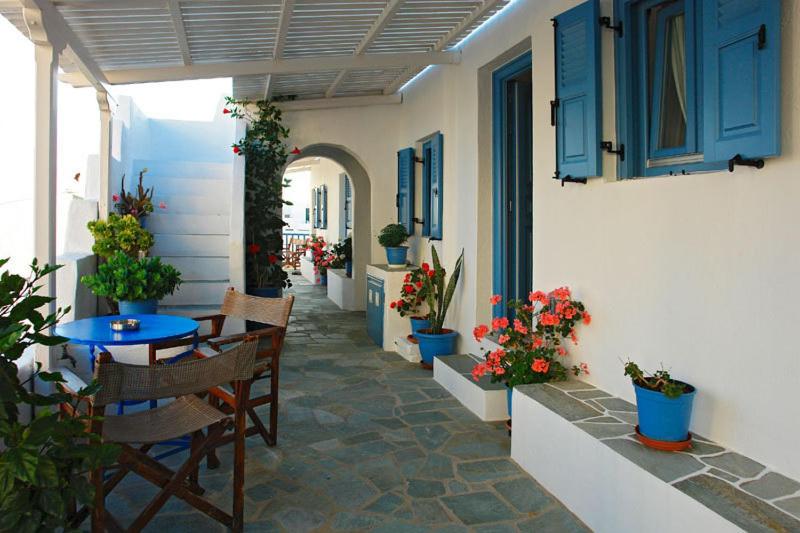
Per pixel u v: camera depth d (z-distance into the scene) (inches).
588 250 139.5
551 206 155.4
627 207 125.7
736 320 100.3
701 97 114.7
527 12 167.5
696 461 98.2
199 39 195.6
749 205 97.3
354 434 156.8
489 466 136.7
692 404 106.3
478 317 209.8
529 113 208.1
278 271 299.0
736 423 101.2
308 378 212.8
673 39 124.1
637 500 96.8
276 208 308.2
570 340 147.4
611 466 103.3
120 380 88.0
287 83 267.7
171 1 159.3
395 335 256.4
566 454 117.5
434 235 249.8
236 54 215.5
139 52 203.5
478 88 206.2
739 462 97.6
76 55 171.6
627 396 128.3
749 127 93.5
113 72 220.5
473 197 210.5
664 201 115.3
